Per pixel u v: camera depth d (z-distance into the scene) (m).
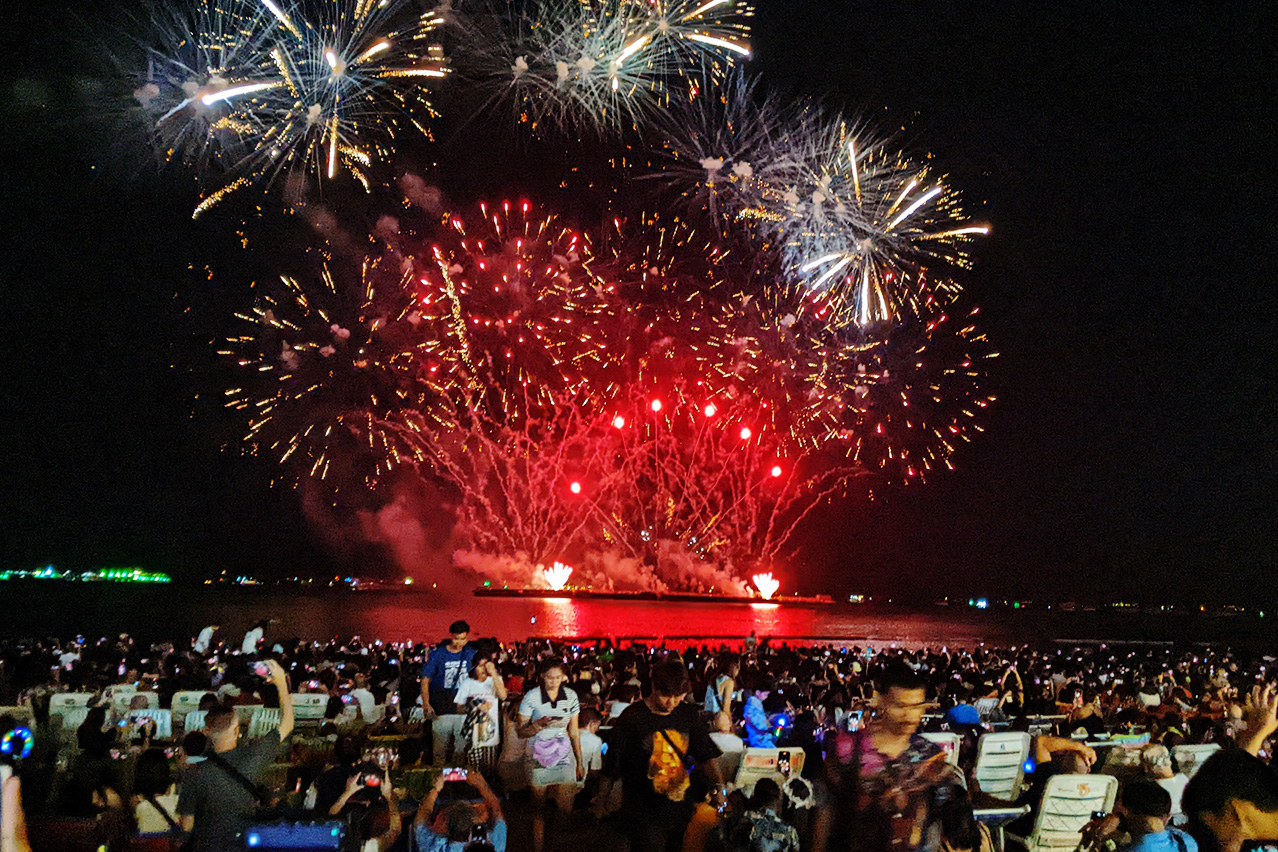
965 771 9.45
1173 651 58.50
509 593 151.00
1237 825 5.68
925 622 122.88
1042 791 8.04
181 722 13.08
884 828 4.85
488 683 11.28
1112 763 11.20
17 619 72.75
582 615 97.06
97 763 8.12
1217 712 16.50
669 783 6.34
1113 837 6.93
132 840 6.87
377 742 12.25
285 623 71.62
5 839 4.62
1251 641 93.94
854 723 12.40
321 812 6.20
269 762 6.21
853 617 133.12
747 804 7.01
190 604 109.00
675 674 6.44
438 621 76.94
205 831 5.82
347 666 17.50
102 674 16.91
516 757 10.93
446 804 7.64
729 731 11.07
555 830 10.17
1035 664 27.66
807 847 5.10
